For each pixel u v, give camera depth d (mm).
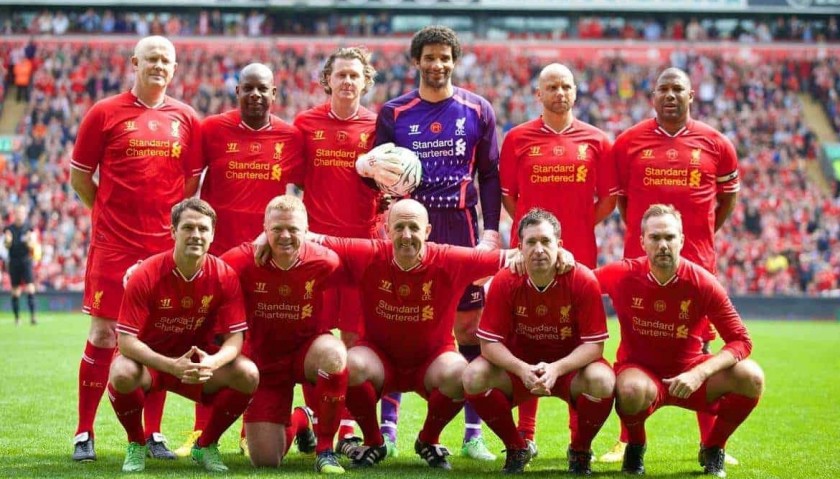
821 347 15820
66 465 5992
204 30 37031
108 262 6699
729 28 37719
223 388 5914
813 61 36562
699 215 7086
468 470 6074
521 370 5797
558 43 37406
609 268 6160
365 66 7535
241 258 6051
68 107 33219
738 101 34875
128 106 6859
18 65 35094
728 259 26797
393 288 6160
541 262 5762
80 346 14000
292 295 6051
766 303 23531
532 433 6852
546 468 6266
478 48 37125
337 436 7395
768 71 36250
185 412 8484
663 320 6023
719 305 5961
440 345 6367
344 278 6242
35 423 7664
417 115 7102
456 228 7082
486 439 7535
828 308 23219
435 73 6969
